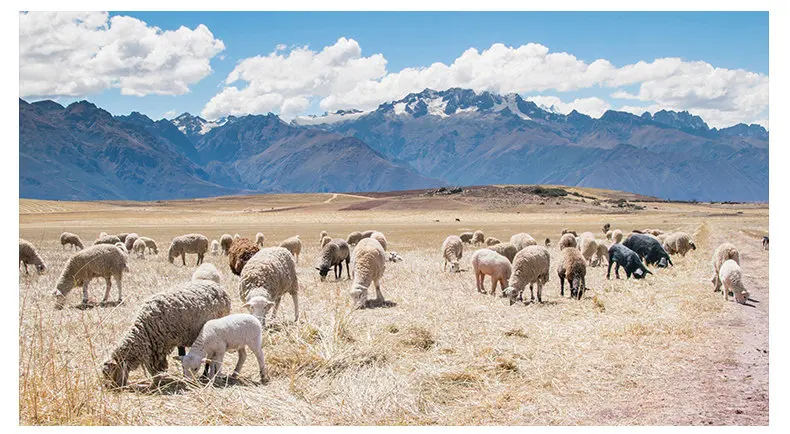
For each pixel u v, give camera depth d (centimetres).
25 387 885
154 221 9862
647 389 983
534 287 2052
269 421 864
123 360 971
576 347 1205
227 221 9925
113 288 1948
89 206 17562
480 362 1092
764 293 1875
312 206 16950
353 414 888
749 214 12025
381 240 3089
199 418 863
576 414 885
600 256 2775
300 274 2452
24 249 2292
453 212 12962
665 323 1402
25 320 1401
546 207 14012
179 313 1021
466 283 2105
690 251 3509
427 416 885
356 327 1327
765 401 921
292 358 1085
